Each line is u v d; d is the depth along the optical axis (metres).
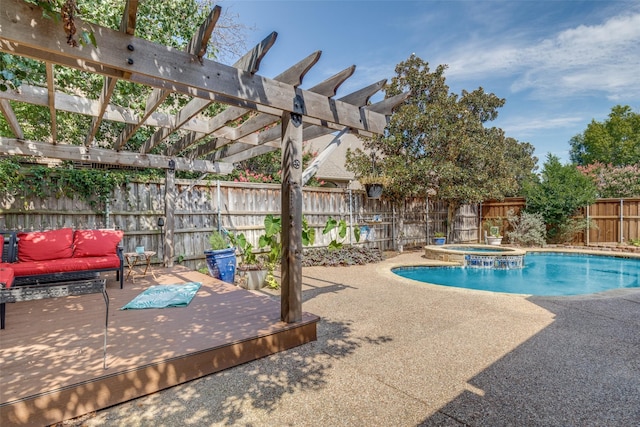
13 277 3.86
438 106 10.48
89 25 2.24
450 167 10.32
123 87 4.15
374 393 2.50
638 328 3.86
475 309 4.63
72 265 4.57
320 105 3.59
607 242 11.40
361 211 10.47
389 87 11.66
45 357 2.61
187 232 7.16
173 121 4.70
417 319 4.20
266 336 3.13
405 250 11.42
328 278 6.79
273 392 2.52
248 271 5.94
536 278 8.23
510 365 2.94
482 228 13.91
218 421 2.18
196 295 4.64
